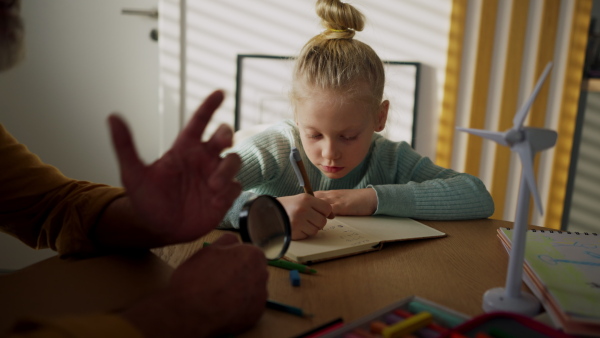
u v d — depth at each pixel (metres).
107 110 2.33
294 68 1.17
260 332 0.51
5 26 0.60
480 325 0.48
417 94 2.12
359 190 1.01
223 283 0.48
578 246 0.74
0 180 0.72
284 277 0.66
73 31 2.25
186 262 0.51
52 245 0.72
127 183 0.47
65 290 0.52
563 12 1.98
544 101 2.04
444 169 1.22
